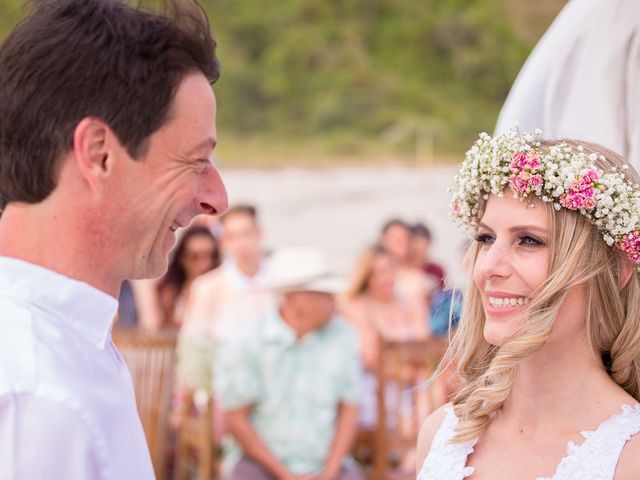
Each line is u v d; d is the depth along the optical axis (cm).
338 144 2125
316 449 450
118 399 142
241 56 2330
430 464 188
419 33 2352
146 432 432
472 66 2302
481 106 2253
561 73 218
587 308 172
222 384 448
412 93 2264
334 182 1892
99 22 139
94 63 138
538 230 170
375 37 2381
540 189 169
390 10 2409
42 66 137
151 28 141
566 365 173
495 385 180
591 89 214
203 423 454
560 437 173
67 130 137
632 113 212
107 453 132
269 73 2292
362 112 2228
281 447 449
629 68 212
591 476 164
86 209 140
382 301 649
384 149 2102
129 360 431
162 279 641
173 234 150
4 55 140
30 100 137
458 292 202
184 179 145
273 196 1775
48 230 140
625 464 163
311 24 2395
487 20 2333
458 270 196
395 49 2356
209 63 148
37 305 138
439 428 193
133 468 142
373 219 1655
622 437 165
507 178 172
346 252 1484
